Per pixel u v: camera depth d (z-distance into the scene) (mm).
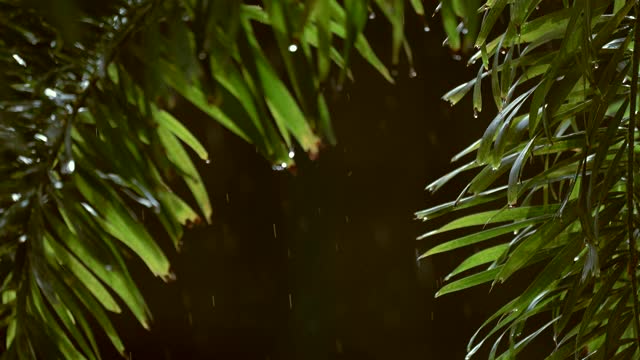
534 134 3988
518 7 3969
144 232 3877
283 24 3389
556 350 4020
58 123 3836
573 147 4047
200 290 17031
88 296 3924
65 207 3816
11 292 3908
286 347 17312
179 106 17031
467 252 17250
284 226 17500
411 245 17359
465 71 16938
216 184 17344
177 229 3840
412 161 17344
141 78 3639
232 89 3613
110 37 3748
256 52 3568
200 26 3404
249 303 17344
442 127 17203
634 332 3953
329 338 17328
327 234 17469
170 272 3883
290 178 17484
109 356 16328
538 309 4047
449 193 17281
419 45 16922
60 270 3914
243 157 17422
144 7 3643
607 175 3852
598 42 3881
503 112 4000
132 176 3758
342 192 17516
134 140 3740
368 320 17344
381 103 17141
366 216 17484
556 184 11742
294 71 3398
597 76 4043
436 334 17031
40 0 3152
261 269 17422
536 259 4016
